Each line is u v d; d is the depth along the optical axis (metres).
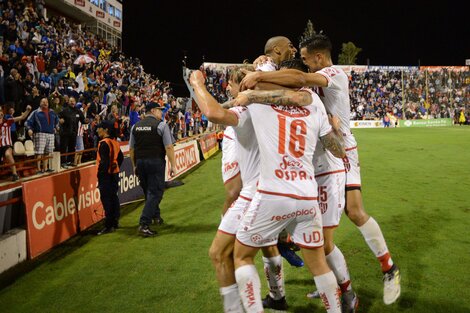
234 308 2.66
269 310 3.33
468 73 39.84
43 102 9.06
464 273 4.02
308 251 2.55
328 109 3.28
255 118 2.46
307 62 3.33
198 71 2.57
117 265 4.44
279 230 2.50
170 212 6.98
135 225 6.19
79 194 5.90
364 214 3.33
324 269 2.56
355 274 4.02
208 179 10.38
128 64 24.72
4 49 12.16
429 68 40.03
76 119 10.61
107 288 3.83
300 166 2.47
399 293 3.26
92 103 12.59
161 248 5.02
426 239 5.07
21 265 4.48
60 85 12.45
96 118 12.45
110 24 38.34
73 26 22.56
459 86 39.53
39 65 12.78
